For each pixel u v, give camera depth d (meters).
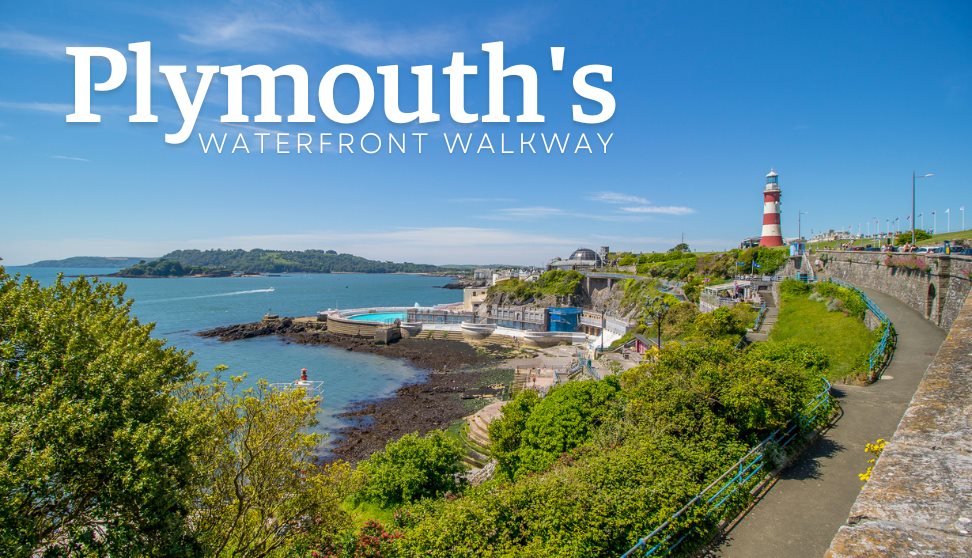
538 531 15.12
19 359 12.79
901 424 5.32
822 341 41.81
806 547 14.70
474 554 14.96
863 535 3.59
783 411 20.08
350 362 94.94
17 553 10.52
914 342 35.06
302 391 18.62
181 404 15.44
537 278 186.00
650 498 15.58
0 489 10.45
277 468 17.39
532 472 24.62
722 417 20.69
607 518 14.81
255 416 17.34
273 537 17.73
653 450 18.67
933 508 3.82
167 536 12.58
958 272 36.34
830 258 73.44
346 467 20.28
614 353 73.38
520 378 72.62
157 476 12.12
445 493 28.83
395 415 60.56
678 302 94.25
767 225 125.69
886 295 50.69
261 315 170.00
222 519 16.62
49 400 11.77
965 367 6.25
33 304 13.63
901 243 89.12
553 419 27.05
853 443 21.28
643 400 22.88
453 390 72.44
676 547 14.64
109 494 11.95
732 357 24.08
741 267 117.31
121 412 12.23
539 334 109.06
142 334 15.26
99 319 14.68
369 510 28.66
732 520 16.22
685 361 23.95
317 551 17.88
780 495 17.55
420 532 16.94
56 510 12.09
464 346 111.31
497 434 32.53
